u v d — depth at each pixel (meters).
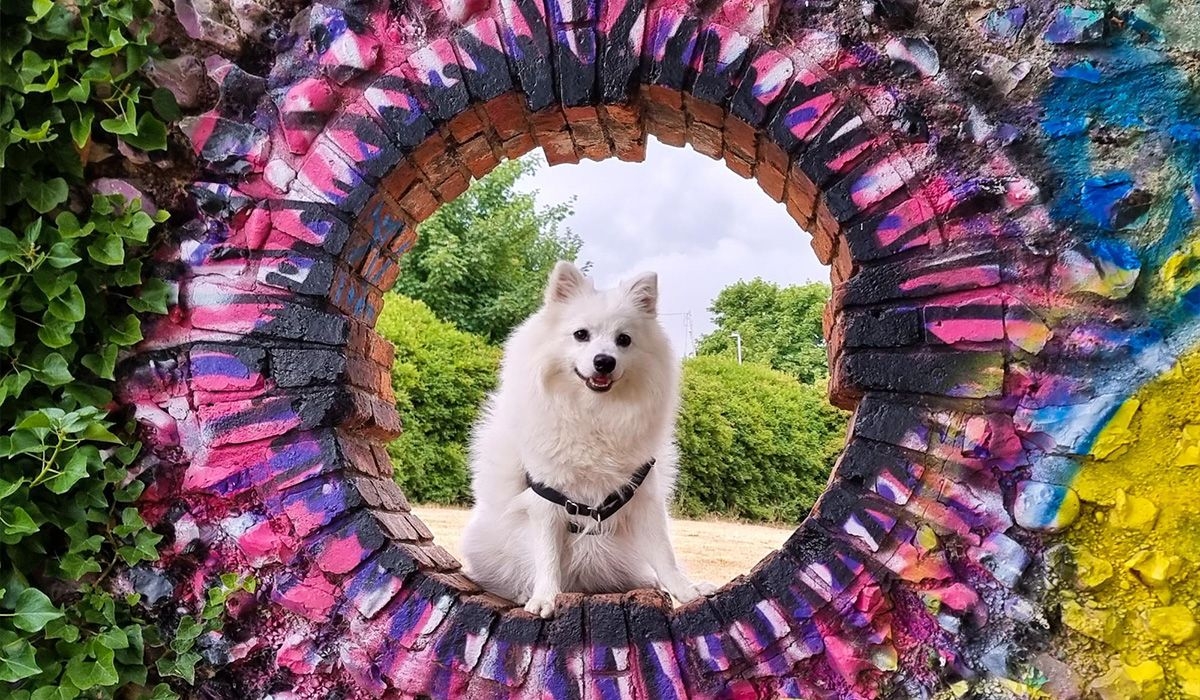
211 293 1.13
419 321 5.10
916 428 1.01
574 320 1.49
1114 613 0.98
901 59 1.05
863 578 1.01
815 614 1.01
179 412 1.14
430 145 1.15
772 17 1.07
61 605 1.13
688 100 1.10
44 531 1.11
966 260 1.01
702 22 1.08
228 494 1.11
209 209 1.15
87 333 1.13
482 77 1.10
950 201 1.03
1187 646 0.96
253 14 1.16
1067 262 1.01
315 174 1.12
